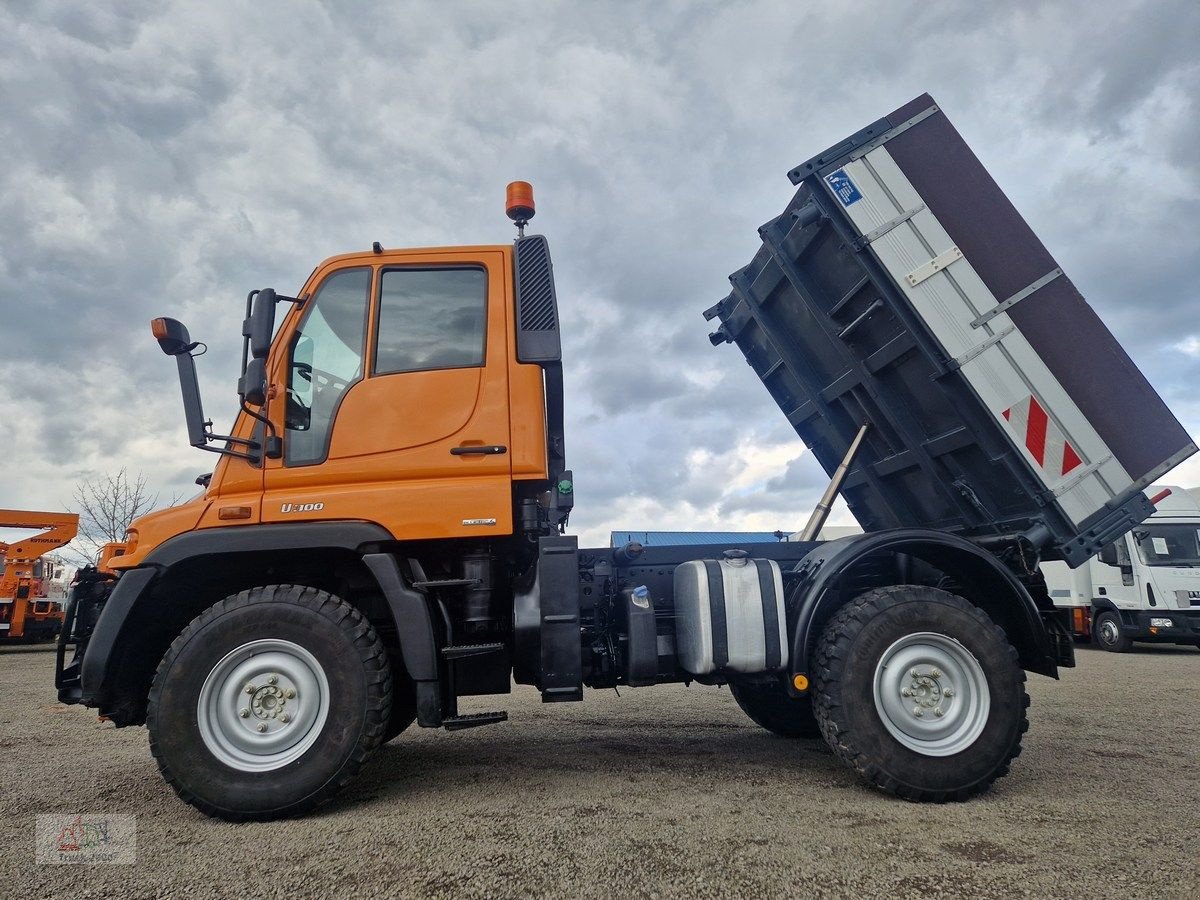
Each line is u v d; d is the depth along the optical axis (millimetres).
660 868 2623
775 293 5199
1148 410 4148
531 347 3816
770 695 5297
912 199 4234
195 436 3553
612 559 4371
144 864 2738
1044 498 4004
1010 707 3631
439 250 4094
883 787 3518
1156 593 12773
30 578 16281
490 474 3730
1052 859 2707
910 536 3984
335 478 3689
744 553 4176
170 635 3936
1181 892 2402
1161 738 5051
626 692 7988
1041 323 4172
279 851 2865
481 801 3549
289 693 3422
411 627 3463
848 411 5086
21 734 5828
